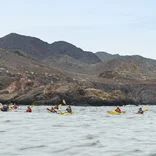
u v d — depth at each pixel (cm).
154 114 6344
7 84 13112
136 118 4925
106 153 1728
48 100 10150
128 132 2764
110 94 10925
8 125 3312
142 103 15362
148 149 1855
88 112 6681
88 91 10631
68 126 3284
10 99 10375
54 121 3975
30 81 11350
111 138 2327
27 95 10344
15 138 2273
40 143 2047
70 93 10375
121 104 10981
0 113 5747
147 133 2692
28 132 2672
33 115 5256
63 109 8219
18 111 6538
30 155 1658
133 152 1761
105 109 8294
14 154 1681
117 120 4388
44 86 10706
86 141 2155
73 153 1725
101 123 3766
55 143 2055
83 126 3316
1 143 2031
